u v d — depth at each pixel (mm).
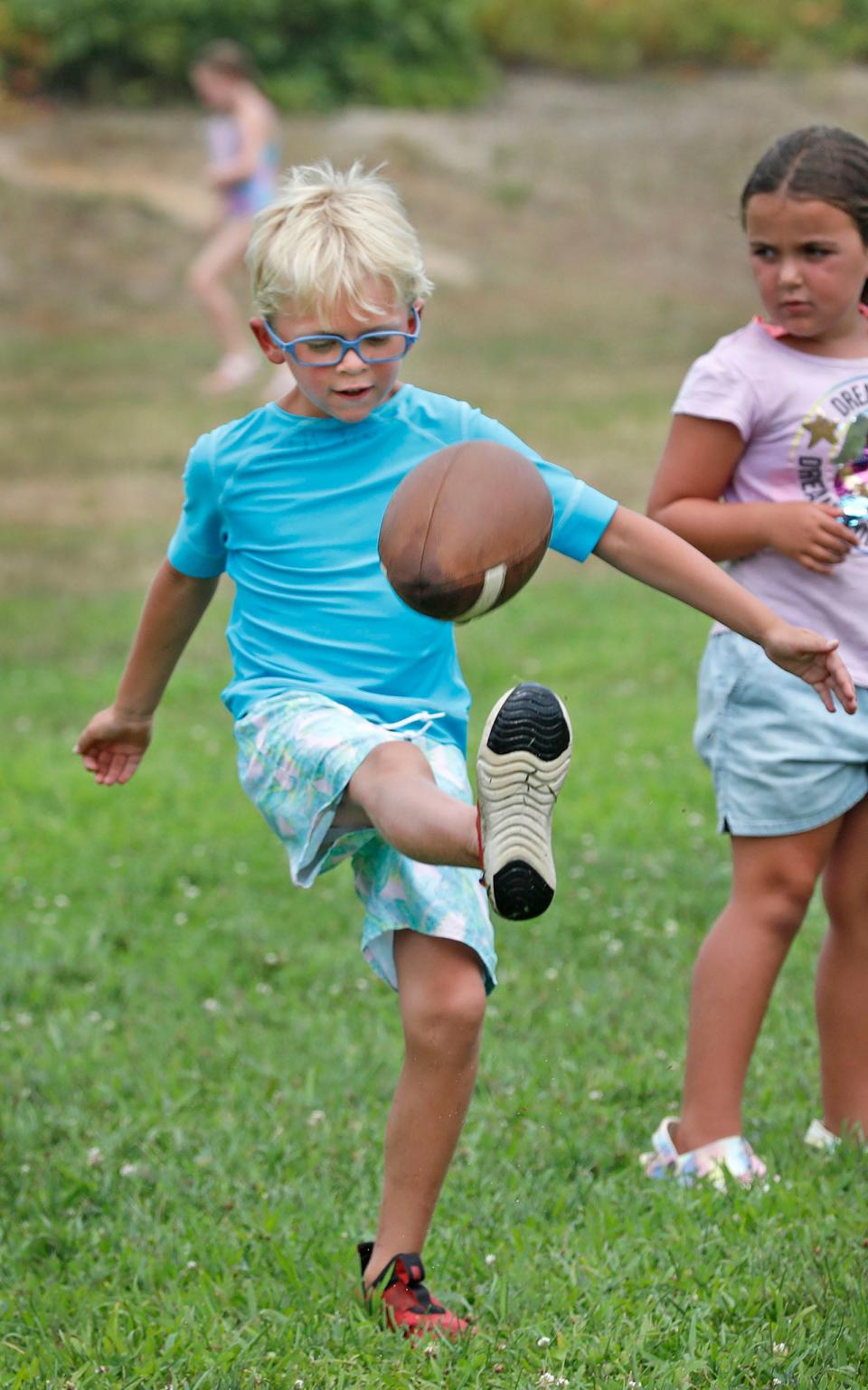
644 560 8641
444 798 7824
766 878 10633
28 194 55031
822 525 10234
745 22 73250
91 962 14883
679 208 60375
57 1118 11711
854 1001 10867
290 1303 9016
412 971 8484
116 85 63156
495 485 7707
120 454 37281
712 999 10648
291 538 8867
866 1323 8414
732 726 10594
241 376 43188
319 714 8555
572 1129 11391
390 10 65312
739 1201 9859
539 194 60469
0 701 23016
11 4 62406
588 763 19969
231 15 63188
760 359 10594
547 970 14242
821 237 10195
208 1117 11742
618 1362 8156
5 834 18172
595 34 71938
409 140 62219
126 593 28484
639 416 39594
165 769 20359
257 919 15859
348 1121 11578
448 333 48375
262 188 42875
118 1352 8477
